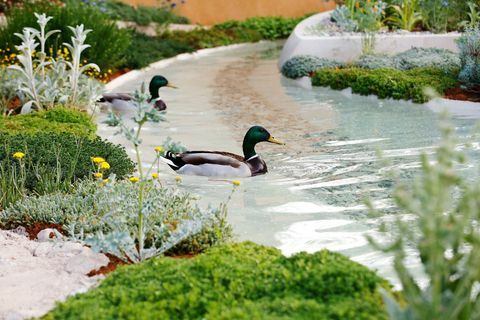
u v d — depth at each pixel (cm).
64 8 2072
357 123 1449
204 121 1480
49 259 734
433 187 451
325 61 2078
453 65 1841
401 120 1473
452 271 502
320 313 503
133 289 563
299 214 889
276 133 1366
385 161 541
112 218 784
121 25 2927
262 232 828
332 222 860
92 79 1658
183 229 716
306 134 1355
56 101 1499
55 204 852
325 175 1062
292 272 570
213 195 966
